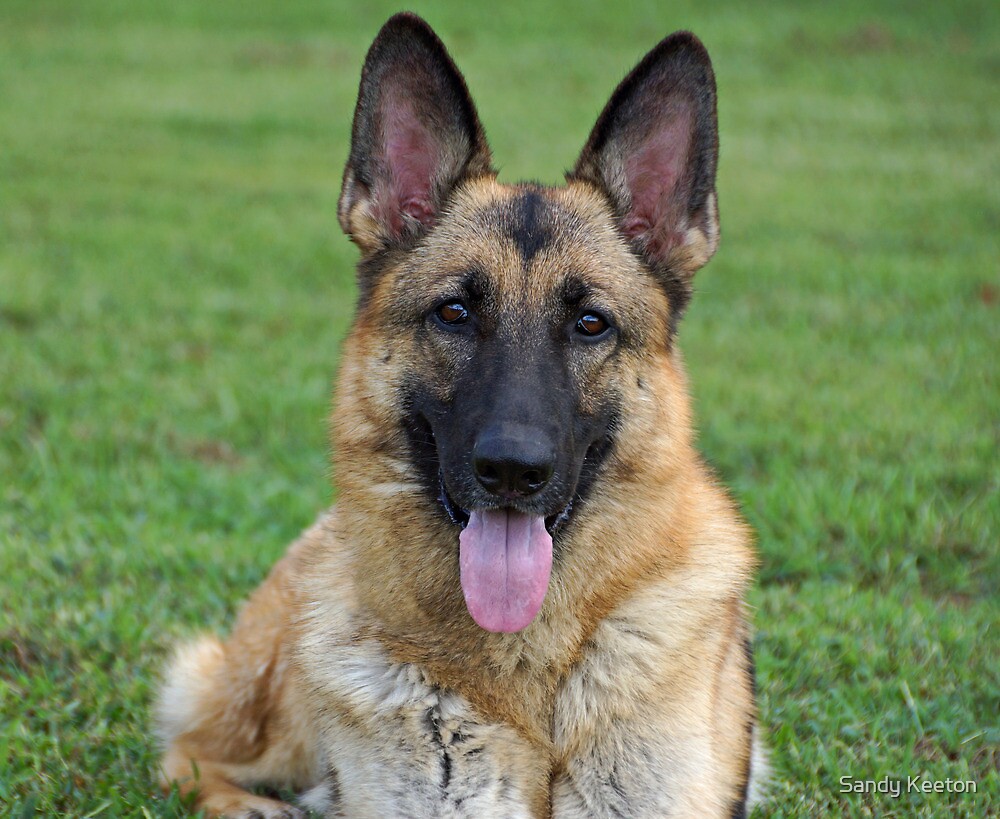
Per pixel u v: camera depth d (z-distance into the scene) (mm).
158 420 10797
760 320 13938
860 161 21562
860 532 8852
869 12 33156
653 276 5652
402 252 5559
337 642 5406
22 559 8195
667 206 5699
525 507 4973
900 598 8070
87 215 17938
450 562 5262
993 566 8375
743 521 6090
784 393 11547
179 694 6539
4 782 5770
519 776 5129
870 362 12547
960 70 28047
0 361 11922
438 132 5645
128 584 8070
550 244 5336
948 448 10227
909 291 14781
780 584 8398
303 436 10633
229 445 10492
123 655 7234
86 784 5926
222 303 14227
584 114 24750
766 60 29250
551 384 5102
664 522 5371
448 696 5145
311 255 16344
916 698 6785
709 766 5168
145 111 24969
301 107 25609
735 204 19062
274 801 5961
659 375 5500
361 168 5574
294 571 6195
